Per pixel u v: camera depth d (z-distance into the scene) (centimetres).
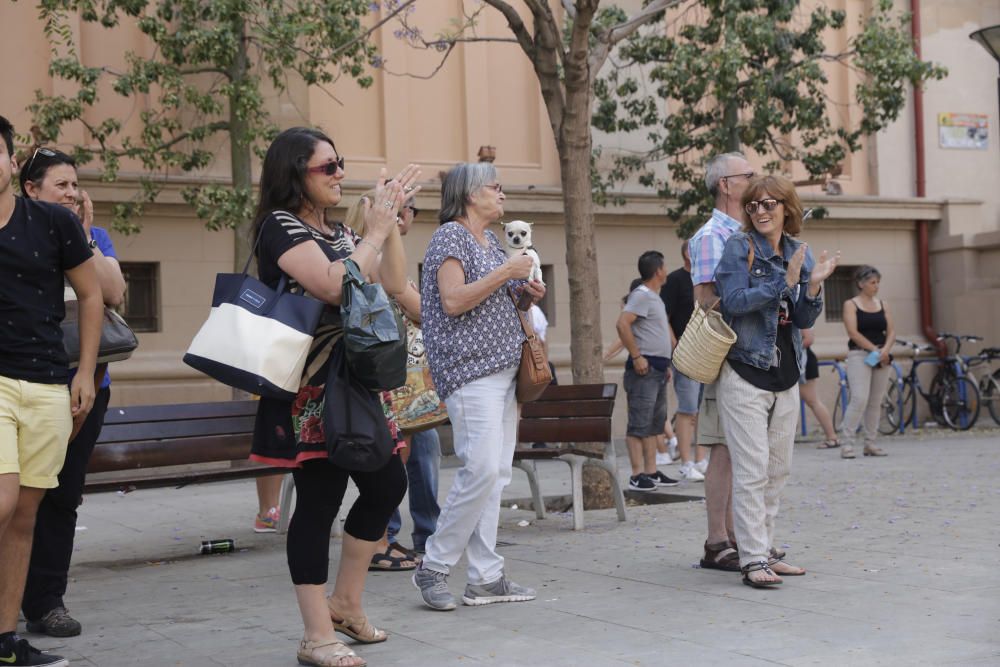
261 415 430
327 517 436
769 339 572
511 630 497
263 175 439
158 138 1193
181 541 813
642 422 1046
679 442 1130
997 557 630
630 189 1616
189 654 471
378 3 1237
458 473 545
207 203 1178
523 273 525
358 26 1167
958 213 1852
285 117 1377
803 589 562
